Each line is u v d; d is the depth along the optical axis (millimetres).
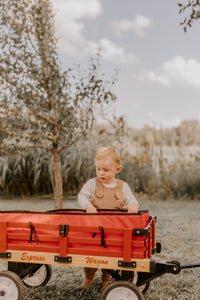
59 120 6480
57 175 6883
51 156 9586
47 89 6215
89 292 3527
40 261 2922
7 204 8758
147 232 2754
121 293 2799
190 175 10711
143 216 2889
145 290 3393
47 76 6148
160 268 2986
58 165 6883
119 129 8469
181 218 7293
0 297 2951
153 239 3219
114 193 3453
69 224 2904
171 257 4668
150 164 10602
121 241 2793
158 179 10609
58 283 3711
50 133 6879
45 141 8016
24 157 9625
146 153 10891
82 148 9758
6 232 2979
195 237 5742
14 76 5879
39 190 10367
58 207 6883
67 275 3971
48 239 2918
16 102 6195
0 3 5676
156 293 3490
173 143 12914
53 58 6133
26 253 2947
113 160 3424
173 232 6086
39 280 3617
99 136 9609
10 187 10133
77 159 9820
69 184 9867
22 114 6438
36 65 5973
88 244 2861
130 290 2771
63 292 3484
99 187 3473
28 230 2969
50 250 2912
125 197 3486
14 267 3100
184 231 6176
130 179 9703
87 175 9836
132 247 2789
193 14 4570
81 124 6426
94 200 3451
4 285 2965
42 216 2975
